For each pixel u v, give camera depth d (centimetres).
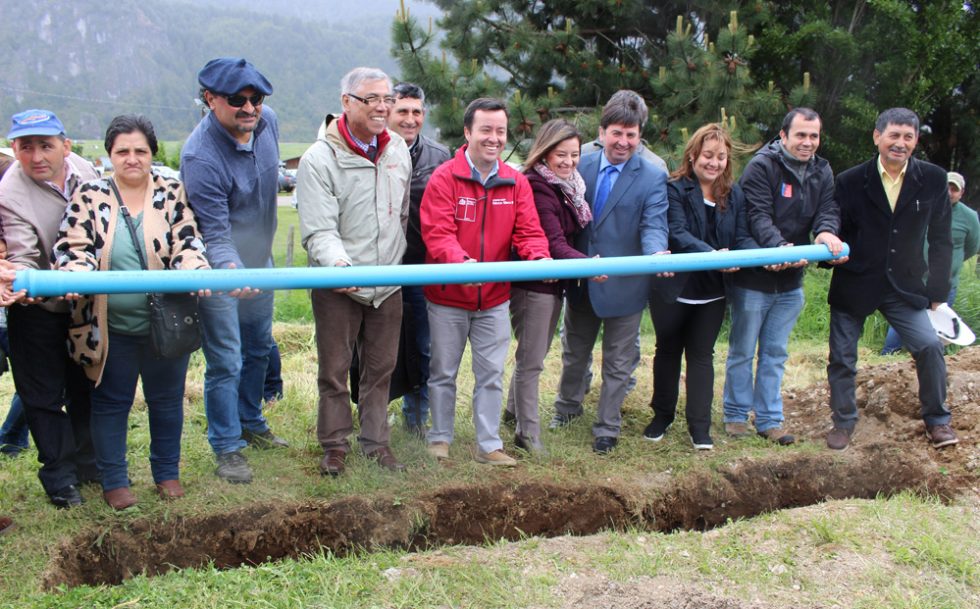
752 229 476
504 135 421
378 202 414
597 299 465
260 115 421
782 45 1051
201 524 388
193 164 391
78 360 368
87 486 412
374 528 406
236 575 347
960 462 465
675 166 905
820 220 480
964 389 520
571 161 448
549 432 519
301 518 401
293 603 328
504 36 1082
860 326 501
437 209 426
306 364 683
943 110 1198
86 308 361
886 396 537
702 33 1052
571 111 1048
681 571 361
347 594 335
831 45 1038
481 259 436
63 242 357
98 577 369
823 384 595
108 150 364
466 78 1002
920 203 469
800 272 488
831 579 354
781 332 503
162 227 373
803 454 485
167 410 395
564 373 527
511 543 388
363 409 446
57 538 364
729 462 475
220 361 413
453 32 1060
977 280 957
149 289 344
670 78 962
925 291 483
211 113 399
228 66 382
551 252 449
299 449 476
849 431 503
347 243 416
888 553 377
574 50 1042
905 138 458
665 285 466
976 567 365
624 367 486
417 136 488
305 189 405
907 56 1051
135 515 383
